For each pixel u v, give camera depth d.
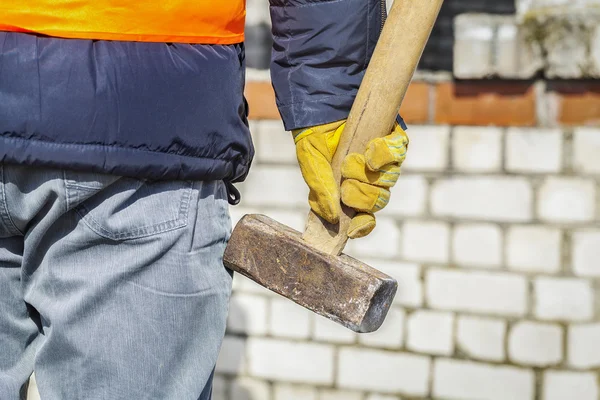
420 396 3.46
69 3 1.24
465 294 3.38
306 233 1.47
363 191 1.42
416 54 1.40
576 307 3.29
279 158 3.50
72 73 1.23
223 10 1.35
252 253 1.46
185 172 1.32
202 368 1.41
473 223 3.35
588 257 3.26
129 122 1.26
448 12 3.29
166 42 1.30
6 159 1.23
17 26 1.24
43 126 1.23
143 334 1.34
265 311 3.61
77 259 1.34
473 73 3.17
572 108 3.20
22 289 1.42
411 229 3.41
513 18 3.14
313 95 1.43
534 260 3.31
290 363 3.60
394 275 3.44
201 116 1.32
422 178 3.38
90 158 1.25
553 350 3.32
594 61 3.07
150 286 1.34
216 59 1.35
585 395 3.32
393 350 3.49
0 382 1.44
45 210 1.31
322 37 1.40
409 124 3.35
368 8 1.40
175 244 1.34
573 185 3.24
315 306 1.43
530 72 3.14
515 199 3.30
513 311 3.35
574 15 3.08
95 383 1.35
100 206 1.31
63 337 1.34
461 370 3.42
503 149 3.28
